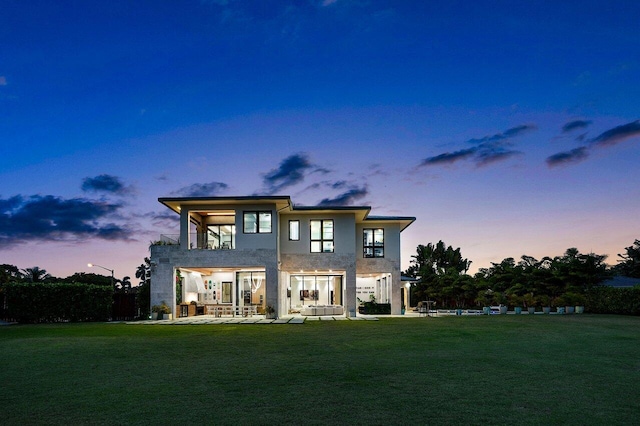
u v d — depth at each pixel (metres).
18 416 6.80
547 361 11.15
